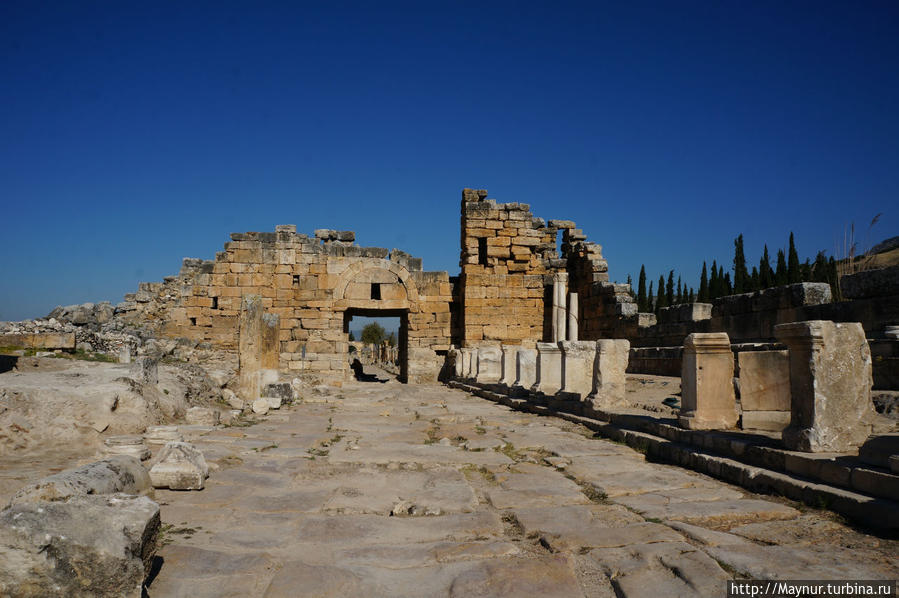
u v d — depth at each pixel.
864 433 7.38
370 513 6.57
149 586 4.50
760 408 9.36
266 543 5.53
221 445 10.34
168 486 7.25
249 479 7.95
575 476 8.26
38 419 9.32
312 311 29.02
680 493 7.26
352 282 29.38
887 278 13.01
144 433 10.38
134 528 4.14
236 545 5.45
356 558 5.18
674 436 9.70
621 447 10.40
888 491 5.95
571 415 14.02
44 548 3.82
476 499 7.07
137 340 22.44
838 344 7.41
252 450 9.98
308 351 28.86
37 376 11.46
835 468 6.58
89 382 10.95
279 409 16.89
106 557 3.93
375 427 13.32
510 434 12.00
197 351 26.23
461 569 4.95
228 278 28.55
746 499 6.93
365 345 73.69
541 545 5.59
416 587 4.62
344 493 7.30
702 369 9.61
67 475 5.14
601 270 29.61
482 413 16.19
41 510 3.96
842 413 7.35
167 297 29.38
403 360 31.59
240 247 28.69
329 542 5.59
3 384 10.02
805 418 7.41
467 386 24.41
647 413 11.98
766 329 17.31
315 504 6.82
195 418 12.65
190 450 7.64
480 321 29.94
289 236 29.06
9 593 3.75
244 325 17.11
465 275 30.03
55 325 19.44
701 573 4.68
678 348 20.17
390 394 22.20
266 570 4.89
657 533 5.68
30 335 17.91
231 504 6.77
